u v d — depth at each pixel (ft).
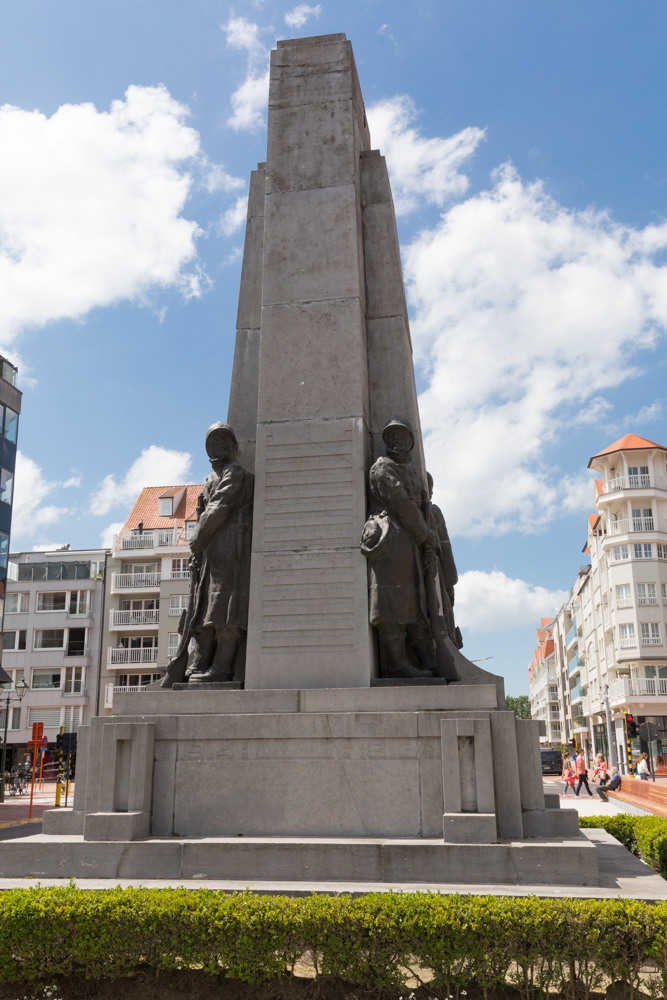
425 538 25.09
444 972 15.71
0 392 101.65
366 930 15.88
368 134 34.04
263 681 24.27
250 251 30.73
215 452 27.27
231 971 16.16
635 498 154.81
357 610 24.43
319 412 26.43
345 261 27.91
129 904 16.81
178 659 26.27
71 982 17.24
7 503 102.68
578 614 219.00
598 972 15.94
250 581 25.34
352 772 21.62
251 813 21.85
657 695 145.79
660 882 19.25
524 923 15.51
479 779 20.38
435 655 24.61
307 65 30.27
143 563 158.40
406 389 28.25
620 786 87.25
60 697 150.82
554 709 296.92
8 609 157.07
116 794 21.90
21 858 20.94
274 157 29.43
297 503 25.67
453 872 19.22
